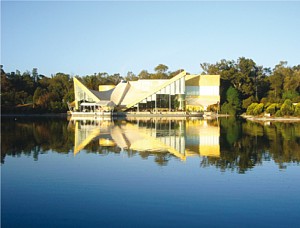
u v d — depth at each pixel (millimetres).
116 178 18375
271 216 13109
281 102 83250
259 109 82062
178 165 21531
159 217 13047
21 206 14266
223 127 51906
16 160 23359
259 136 37938
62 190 16344
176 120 73438
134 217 13055
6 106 102250
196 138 36219
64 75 133875
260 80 118500
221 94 108938
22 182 17703
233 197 15219
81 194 15719
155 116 91875
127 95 101312
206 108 100500
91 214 13367
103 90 112562
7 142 32625
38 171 20078
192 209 13805
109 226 12289
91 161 22938
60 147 29344
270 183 17328
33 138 36031
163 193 15781
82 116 91812
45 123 62125
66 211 13695
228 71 113125
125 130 46469
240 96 107188
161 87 98000
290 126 52719
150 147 29344
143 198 15109
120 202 14625
